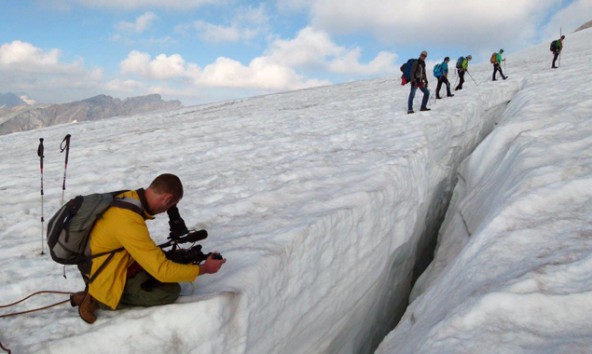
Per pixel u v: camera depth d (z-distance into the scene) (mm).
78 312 2473
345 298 4238
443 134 8148
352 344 5004
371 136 7758
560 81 9695
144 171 6297
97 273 2186
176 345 2322
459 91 12750
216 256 2406
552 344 1830
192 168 6320
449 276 3273
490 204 4465
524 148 4758
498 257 2818
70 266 3104
